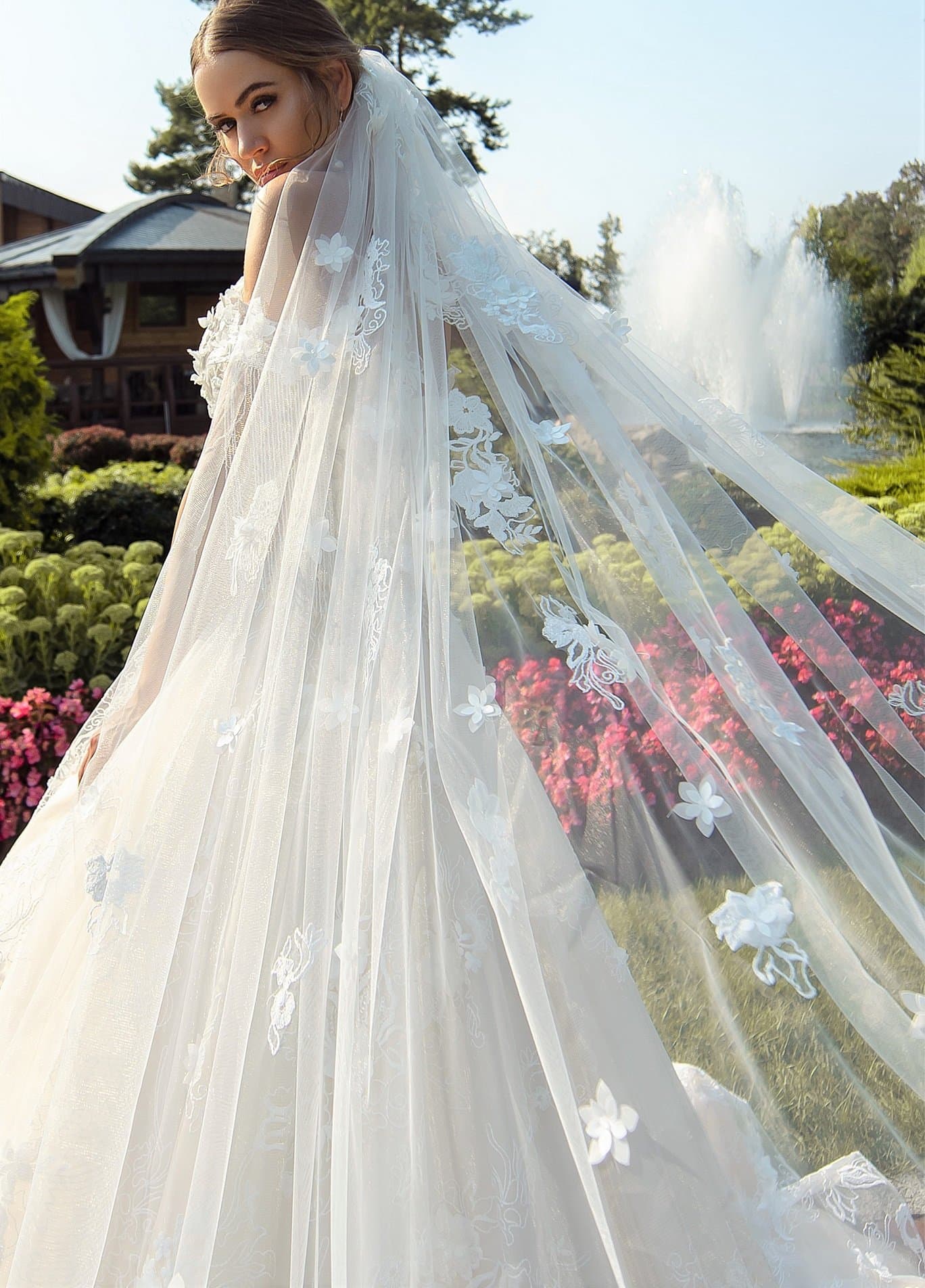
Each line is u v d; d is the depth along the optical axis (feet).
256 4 5.48
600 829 4.65
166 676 5.08
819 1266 4.48
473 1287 4.30
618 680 4.80
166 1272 4.16
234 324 5.45
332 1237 4.06
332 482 4.89
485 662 4.83
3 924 5.39
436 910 4.61
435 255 5.32
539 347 5.24
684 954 4.55
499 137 64.08
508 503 4.98
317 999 4.33
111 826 4.94
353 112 5.42
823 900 4.75
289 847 4.65
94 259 51.49
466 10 61.82
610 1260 4.18
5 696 14.62
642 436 5.57
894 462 25.17
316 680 4.67
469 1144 4.42
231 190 64.23
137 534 28.43
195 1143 4.36
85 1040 4.30
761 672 4.99
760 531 5.66
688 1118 4.42
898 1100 4.53
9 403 26.25
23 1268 4.08
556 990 4.48
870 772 5.21
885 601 5.66
